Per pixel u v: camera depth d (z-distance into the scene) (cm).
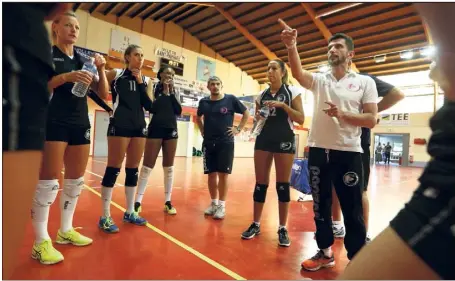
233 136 329
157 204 376
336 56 187
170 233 259
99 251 208
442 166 46
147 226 276
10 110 44
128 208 286
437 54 48
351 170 177
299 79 193
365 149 239
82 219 284
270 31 1462
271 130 252
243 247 234
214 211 335
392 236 49
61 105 189
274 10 1323
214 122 323
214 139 322
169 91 321
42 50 49
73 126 194
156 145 317
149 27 1484
